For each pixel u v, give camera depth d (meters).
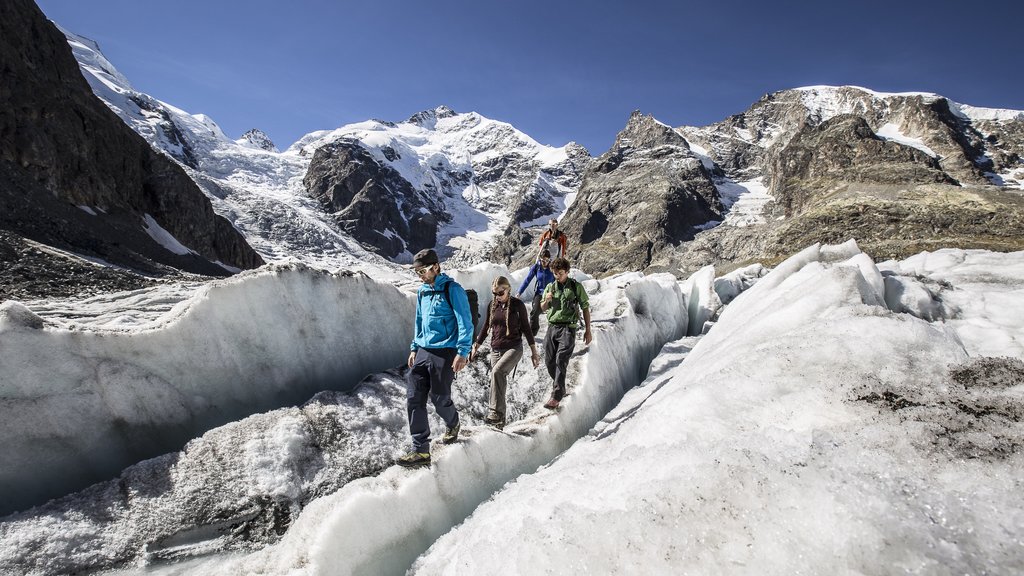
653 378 7.58
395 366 5.78
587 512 2.31
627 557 1.98
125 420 3.74
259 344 4.60
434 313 3.85
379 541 3.22
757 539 1.84
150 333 3.96
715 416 3.13
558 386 5.46
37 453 3.32
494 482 4.24
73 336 3.57
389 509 3.38
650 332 9.49
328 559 2.90
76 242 22.17
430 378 3.87
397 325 5.91
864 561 1.63
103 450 3.62
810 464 2.14
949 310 5.68
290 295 4.88
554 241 7.70
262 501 3.51
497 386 4.83
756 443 2.44
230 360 4.39
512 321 4.92
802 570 1.68
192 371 4.14
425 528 3.54
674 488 2.21
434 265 3.88
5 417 3.22
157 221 44.88
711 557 1.84
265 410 4.60
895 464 2.07
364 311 5.54
